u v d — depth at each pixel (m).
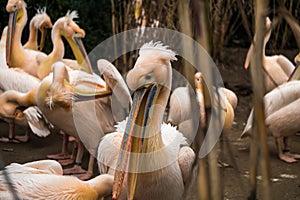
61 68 4.79
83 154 5.47
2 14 7.79
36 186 3.05
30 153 5.53
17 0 6.36
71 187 3.15
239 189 4.53
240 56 9.54
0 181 2.97
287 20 1.42
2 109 5.38
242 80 8.45
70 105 4.72
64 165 5.28
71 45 6.35
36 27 6.93
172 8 7.24
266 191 1.38
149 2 7.52
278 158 5.57
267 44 9.46
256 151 1.44
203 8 1.27
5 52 6.50
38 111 5.40
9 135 5.87
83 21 8.88
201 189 1.48
